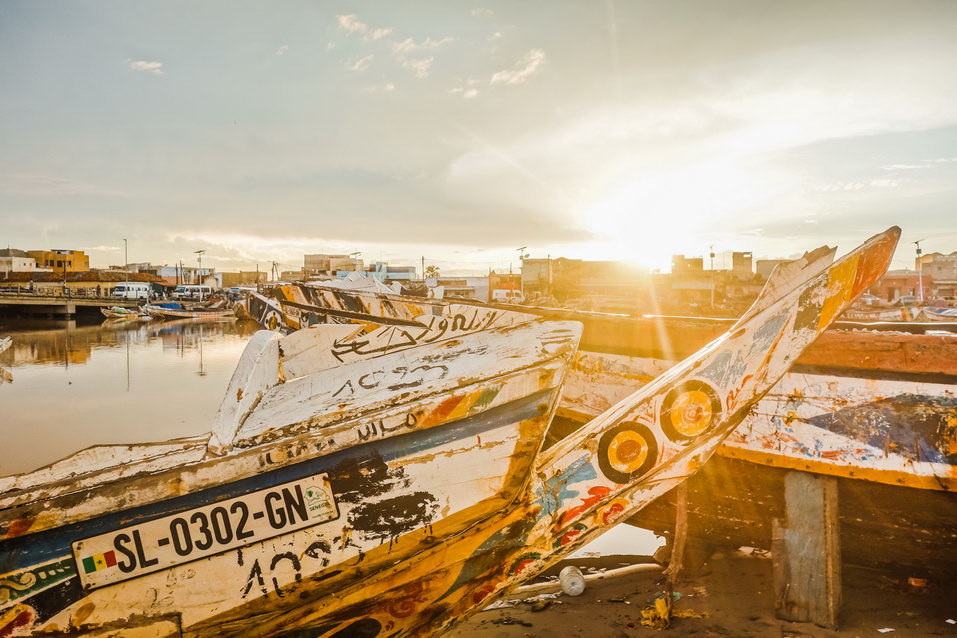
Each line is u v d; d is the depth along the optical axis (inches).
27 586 98.3
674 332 184.1
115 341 1184.8
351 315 283.7
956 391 134.9
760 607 151.3
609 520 131.1
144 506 100.8
